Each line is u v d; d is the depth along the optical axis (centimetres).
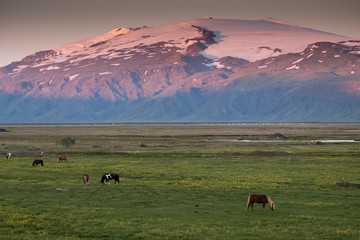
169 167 13462
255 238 5069
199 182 10225
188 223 5766
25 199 7469
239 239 5025
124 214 6300
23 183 9794
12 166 13438
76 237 5119
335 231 5369
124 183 9988
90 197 7725
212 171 12462
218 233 5275
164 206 6925
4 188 8694
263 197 6638
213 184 9894
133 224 5722
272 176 11356
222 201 7412
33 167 13200
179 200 7481
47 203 7112
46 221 5853
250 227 5575
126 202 7250
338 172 12244
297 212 6506
